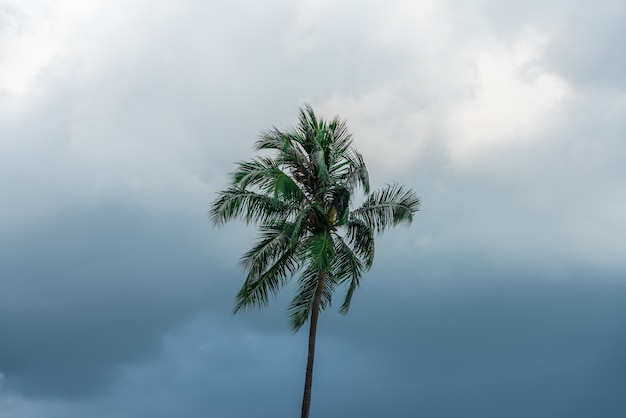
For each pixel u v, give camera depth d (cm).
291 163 2217
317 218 2164
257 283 2169
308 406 2086
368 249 2247
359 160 2195
